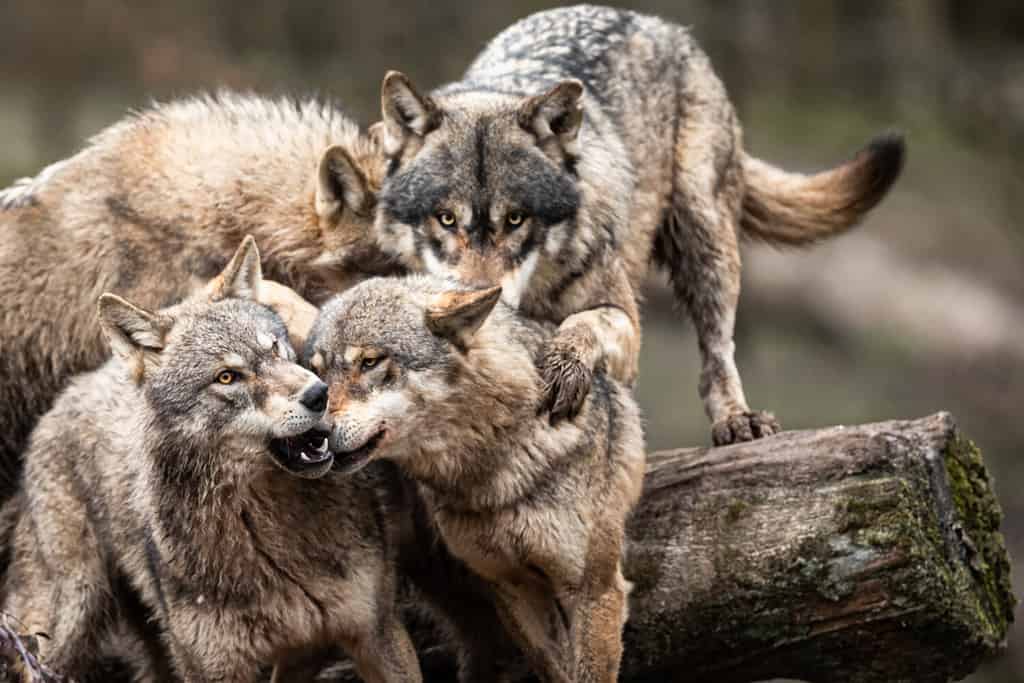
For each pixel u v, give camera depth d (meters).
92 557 10.70
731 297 13.98
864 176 14.71
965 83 36.44
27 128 33.03
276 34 35.03
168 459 9.77
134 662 11.55
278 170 12.15
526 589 10.43
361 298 9.71
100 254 12.02
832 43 36.81
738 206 14.50
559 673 10.55
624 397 10.80
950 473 11.19
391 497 10.62
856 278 31.27
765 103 35.94
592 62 13.40
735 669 11.22
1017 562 23.78
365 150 12.41
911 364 30.12
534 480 9.78
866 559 10.67
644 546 11.30
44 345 12.09
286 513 9.69
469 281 11.20
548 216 11.62
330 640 10.11
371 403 9.37
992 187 34.03
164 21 34.38
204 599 9.80
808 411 28.52
